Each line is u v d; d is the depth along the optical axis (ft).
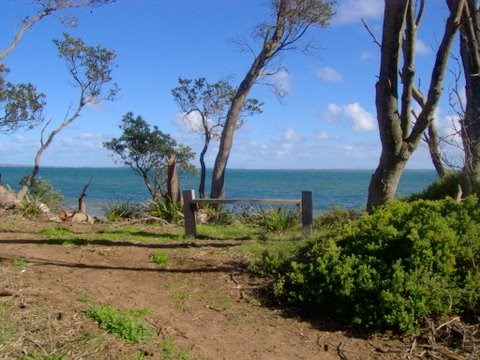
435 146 30.14
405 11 23.45
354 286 18.17
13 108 54.54
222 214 46.68
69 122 57.36
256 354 15.72
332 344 16.67
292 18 60.75
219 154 61.93
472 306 17.79
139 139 61.00
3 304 17.03
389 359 15.74
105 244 28.96
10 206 45.57
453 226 19.26
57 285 20.12
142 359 14.37
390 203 23.47
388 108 24.58
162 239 31.68
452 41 23.59
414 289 17.29
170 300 19.93
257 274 22.63
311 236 26.81
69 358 13.91
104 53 59.82
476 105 28.14
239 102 61.72
